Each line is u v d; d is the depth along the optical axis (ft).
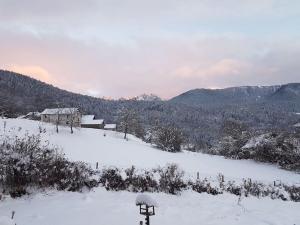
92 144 189.67
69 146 161.38
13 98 584.81
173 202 50.60
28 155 49.03
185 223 38.68
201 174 104.37
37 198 44.47
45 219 35.68
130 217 38.75
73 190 50.21
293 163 188.75
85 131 262.06
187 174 94.38
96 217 37.76
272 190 77.10
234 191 69.77
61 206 41.50
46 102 625.00
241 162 206.28
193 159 189.78
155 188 58.90
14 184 45.93
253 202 60.13
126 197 49.85
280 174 161.99
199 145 412.57
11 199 42.96
